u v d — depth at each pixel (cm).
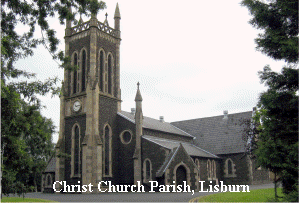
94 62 5262
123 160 5319
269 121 2381
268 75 2262
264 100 2238
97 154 4888
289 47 2070
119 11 6019
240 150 5988
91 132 4981
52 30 3112
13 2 2909
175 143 5903
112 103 5494
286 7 2139
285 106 2205
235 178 5966
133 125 5334
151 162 5019
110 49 5706
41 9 3005
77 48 5556
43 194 5112
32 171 3288
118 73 5741
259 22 2286
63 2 3019
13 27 3055
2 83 2575
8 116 2786
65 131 5406
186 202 2734
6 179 2919
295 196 2162
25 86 2972
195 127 7062
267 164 2458
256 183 5984
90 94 5100
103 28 5628
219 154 6200
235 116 6769
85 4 3050
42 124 3297
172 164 4684
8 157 2975
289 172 2391
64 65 3150
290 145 2256
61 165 5247
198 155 5500
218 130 6681
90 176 4812
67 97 5497
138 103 5344
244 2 2286
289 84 2239
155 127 5834
